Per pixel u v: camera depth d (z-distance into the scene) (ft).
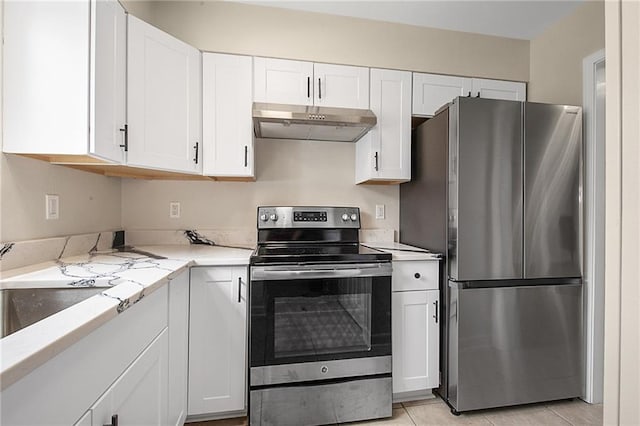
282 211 7.11
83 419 2.39
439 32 7.72
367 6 6.94
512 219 5.87
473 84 7.68
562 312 6.08
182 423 4.94
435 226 6.42
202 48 6.73
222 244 7.20
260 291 5.23
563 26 7.18
